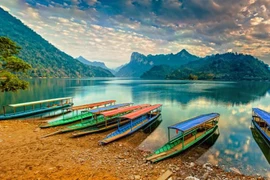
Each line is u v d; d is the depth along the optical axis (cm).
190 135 1966
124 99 5403
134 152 1634
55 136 1988
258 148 1833
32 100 5053
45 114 3394
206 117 2258
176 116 3219
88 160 1412
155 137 2097
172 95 6331
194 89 8856
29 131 2134
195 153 1680
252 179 1255
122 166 1332
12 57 2942
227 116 3231
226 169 1402
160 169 1312
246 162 1535
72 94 6644
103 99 5438
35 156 1455
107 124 2423
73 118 2700
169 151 1585
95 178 1144
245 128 2498
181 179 1191
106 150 1648
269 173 1371
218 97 5794
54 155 1486
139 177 1179
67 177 1145
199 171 1326
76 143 1800
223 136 2173
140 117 2689
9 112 3534
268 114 2494
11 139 1828
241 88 9600
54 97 5719
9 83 2964
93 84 12938
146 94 6688
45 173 1188
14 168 1246
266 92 7494
